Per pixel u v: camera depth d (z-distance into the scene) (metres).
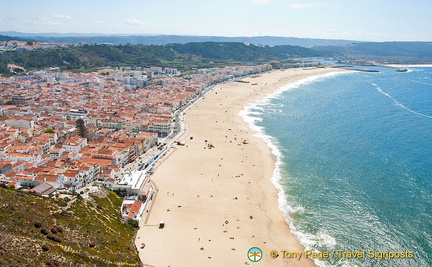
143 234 140.25
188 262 124.00
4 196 125.81
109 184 174.88
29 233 109.19
